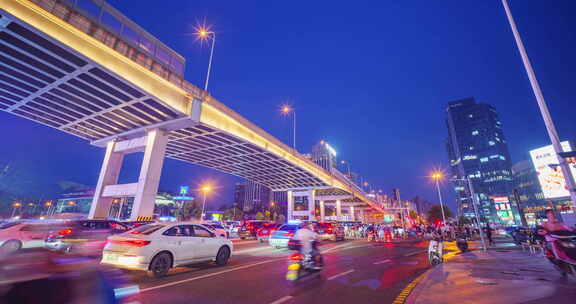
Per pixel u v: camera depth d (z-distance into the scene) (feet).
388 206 489.67
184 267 29.91
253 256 39.50
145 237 23.82
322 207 338.54
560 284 20.10
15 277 8.92
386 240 83.87
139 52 86.89
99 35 75.20
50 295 9.34
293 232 48.39
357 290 21.01
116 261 22.77
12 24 62.64
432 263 34.53
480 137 509.76
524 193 314.96
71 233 37.11
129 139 128.36
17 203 421.18
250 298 18.33
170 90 99.96
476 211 57.57
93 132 129.18
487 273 25.75
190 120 107.34
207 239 29.30
